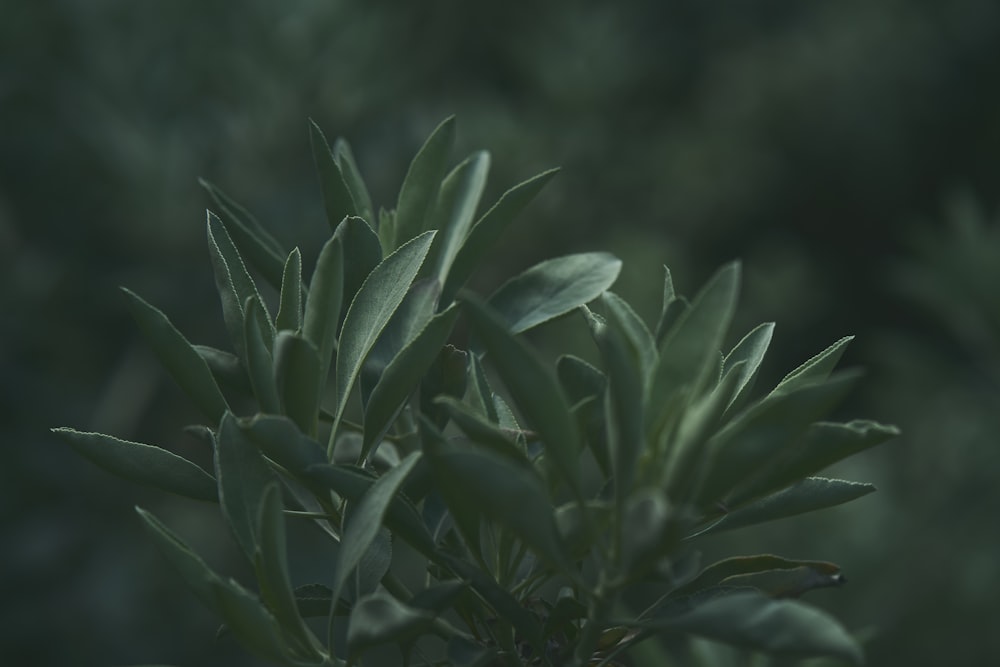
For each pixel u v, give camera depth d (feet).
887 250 32.14
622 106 18.47
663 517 2.09
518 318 3.21
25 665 12.27
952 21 31.99
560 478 2.74
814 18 32.24
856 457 14.30
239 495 2.70
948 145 32.01
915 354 14.61
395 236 3.31
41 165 12.97
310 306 2.83
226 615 2.44
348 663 2.41
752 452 2.25
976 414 13.71
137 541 12.89
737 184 25.81
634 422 2.23
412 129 13.96
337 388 2.85
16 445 12.37
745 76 29.94
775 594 3.06
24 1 12.80
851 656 2.15
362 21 13.74
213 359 3.13
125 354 12.95
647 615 2.95
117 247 12.91
